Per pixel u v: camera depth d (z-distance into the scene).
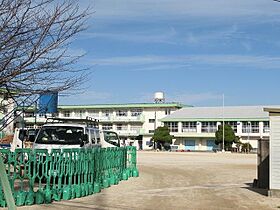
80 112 96.38
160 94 93.12
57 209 10.52
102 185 15.23
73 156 12.61
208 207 11.73
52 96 6.82
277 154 13.70
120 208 11.16
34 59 5.30
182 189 15.57
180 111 88.56
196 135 82.62
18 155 10.92
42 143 16.56
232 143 74.44
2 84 5.23
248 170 25.55
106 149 16.12
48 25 5.45
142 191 14.75
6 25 5.18
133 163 20.52
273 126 13.74
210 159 40.62
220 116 82.00
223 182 18.39
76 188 12.58
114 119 94.12
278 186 13.66
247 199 13.20
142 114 93.31
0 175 5.12
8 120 5.61
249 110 82.62
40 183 11.30
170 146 81.69
